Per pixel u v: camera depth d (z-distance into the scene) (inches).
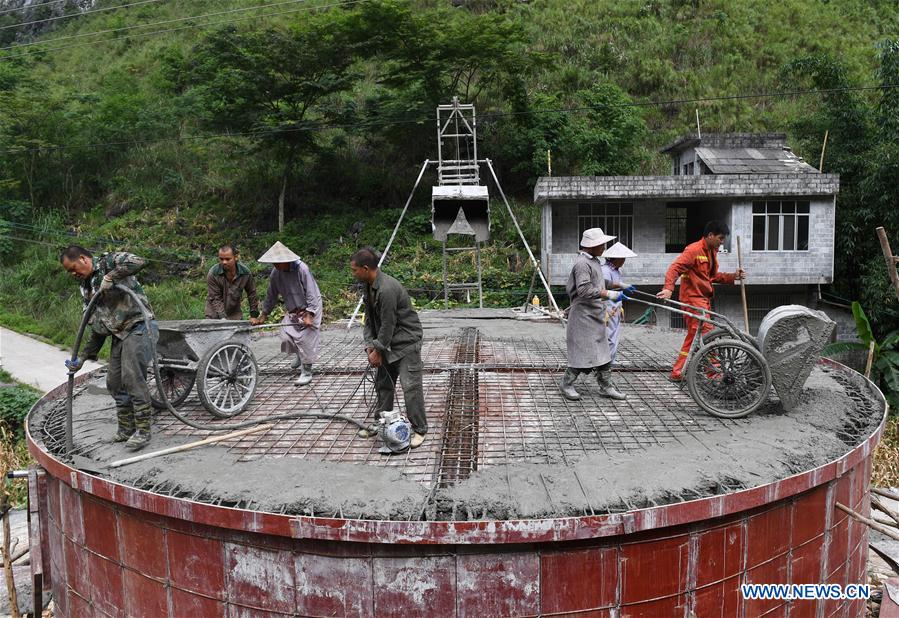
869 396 233.0
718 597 157.4
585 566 146.4
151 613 167.2
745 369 200.7
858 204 669.9
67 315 788.0
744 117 1013.2
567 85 1053.8
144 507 156.9
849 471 189.6
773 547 165.3
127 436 189.2
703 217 745.0
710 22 1202.0
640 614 150.0
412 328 183.3
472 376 258.1
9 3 1716.3
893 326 623.8
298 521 141.9
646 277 677.9
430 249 841.5
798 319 199.6
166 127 1084.5
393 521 139.6
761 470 162.2
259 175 997.2
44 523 205.3
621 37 1162.6
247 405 221.5
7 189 1012.5
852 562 197.9
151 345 185.5
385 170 985.5
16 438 495.2
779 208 656.4
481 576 144.3
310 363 251.8
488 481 157.2
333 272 799.7
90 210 1016.9
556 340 339.6
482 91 992.9
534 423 201.0
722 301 688.4
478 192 501.0
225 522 147.2
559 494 150.2
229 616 155.9
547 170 880.3
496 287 751.7
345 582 146.5
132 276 185.6
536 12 1235.9
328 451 180.4
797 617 174.6
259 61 830.5
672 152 834.8
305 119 924.0
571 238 702.5
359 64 1141.1
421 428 185.9
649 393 232.8
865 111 693.3
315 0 1360.7
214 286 266.2
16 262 927.0
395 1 816.3
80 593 187.8
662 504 147.6
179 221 956.0
